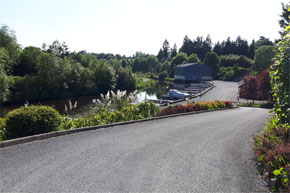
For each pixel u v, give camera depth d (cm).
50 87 4734
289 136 588
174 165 536
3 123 747
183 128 1023
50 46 7544
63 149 613
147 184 427
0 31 4178
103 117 1098
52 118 778
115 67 6781
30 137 673
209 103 2275
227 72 9469
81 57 7431
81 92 5447
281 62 550
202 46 14112
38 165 494
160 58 15862
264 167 515
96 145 669
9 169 466
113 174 466
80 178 439
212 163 563
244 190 425
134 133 864
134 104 1370
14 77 4203
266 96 3325
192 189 416
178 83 8188
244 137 887
